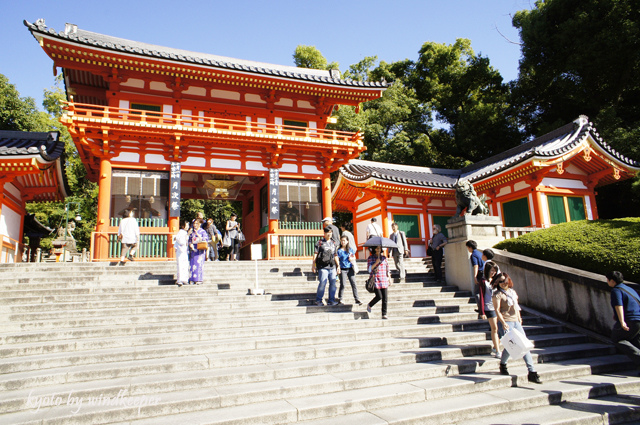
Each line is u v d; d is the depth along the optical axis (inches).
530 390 234.5
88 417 177.3
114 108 574.2
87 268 440.5
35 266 420.2
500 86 1429.6
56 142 595.2
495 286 265.3
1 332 281.7
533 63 1163.3
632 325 257.9
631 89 1013.8
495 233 477.1
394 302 396.8
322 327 322.3
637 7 939.3
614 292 266.7
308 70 842.8
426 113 1438.2
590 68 987.9
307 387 215.3
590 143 737.0
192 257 424.2
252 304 373.7
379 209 871.1
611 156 741.3
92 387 201.0
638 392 248.5
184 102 663.1
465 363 260.1
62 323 298.4
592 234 405.4
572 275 358.6
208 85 668.7
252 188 802.8
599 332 337.1
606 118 895.1
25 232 854.5
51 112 1472.7
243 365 247.0
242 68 624.7
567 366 270.5
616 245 367.2
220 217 1574.8
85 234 1424.7
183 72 619.8
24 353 242.2
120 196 594.2
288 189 691.4
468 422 198.8
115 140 588.4
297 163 701.9
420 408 204.5
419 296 426.0
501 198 832.3
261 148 673.0
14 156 506.0
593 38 977.5
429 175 1044.5
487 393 229.9
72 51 551.8
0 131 622.5
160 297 373.4
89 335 280.5
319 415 193.3
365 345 278.5
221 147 657.6
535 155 694.5
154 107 644.1
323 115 747.4
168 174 624.4
